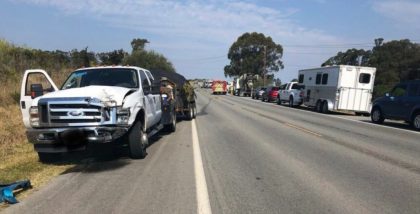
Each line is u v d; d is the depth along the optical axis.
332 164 9.61
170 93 15.07
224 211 6.08
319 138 14.17
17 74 24.09
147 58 67.19
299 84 34.75
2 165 9.18
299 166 9.33
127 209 6.12
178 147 11.91
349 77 27.80
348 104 27.91
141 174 8.40
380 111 20.77
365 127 18.59
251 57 95.44
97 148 11.12
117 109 9.14
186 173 8.52
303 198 6.78
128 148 10.25
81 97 8.95
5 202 6.45
